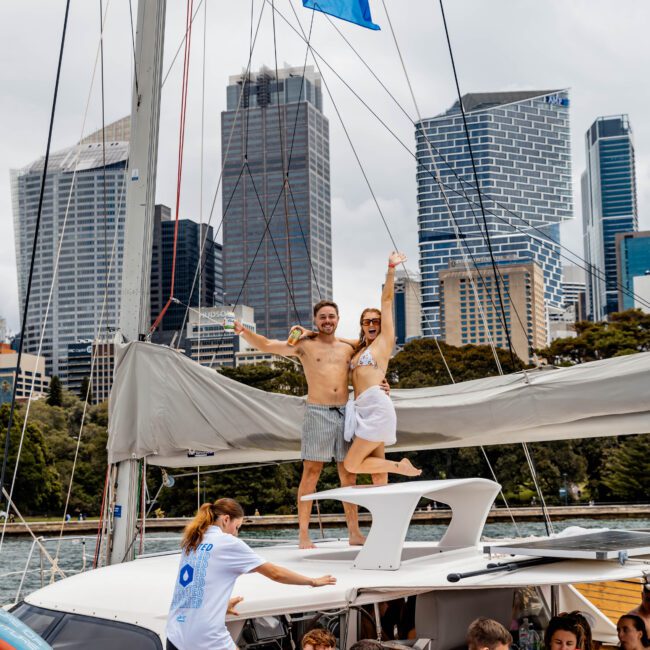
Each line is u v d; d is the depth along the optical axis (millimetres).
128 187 7910
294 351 6945
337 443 6758
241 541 4594
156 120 8047
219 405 7402
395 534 5418
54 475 68750
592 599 8078
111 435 7473
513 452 62500
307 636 4566
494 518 51125
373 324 6805
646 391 6484
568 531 7273
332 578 4773
